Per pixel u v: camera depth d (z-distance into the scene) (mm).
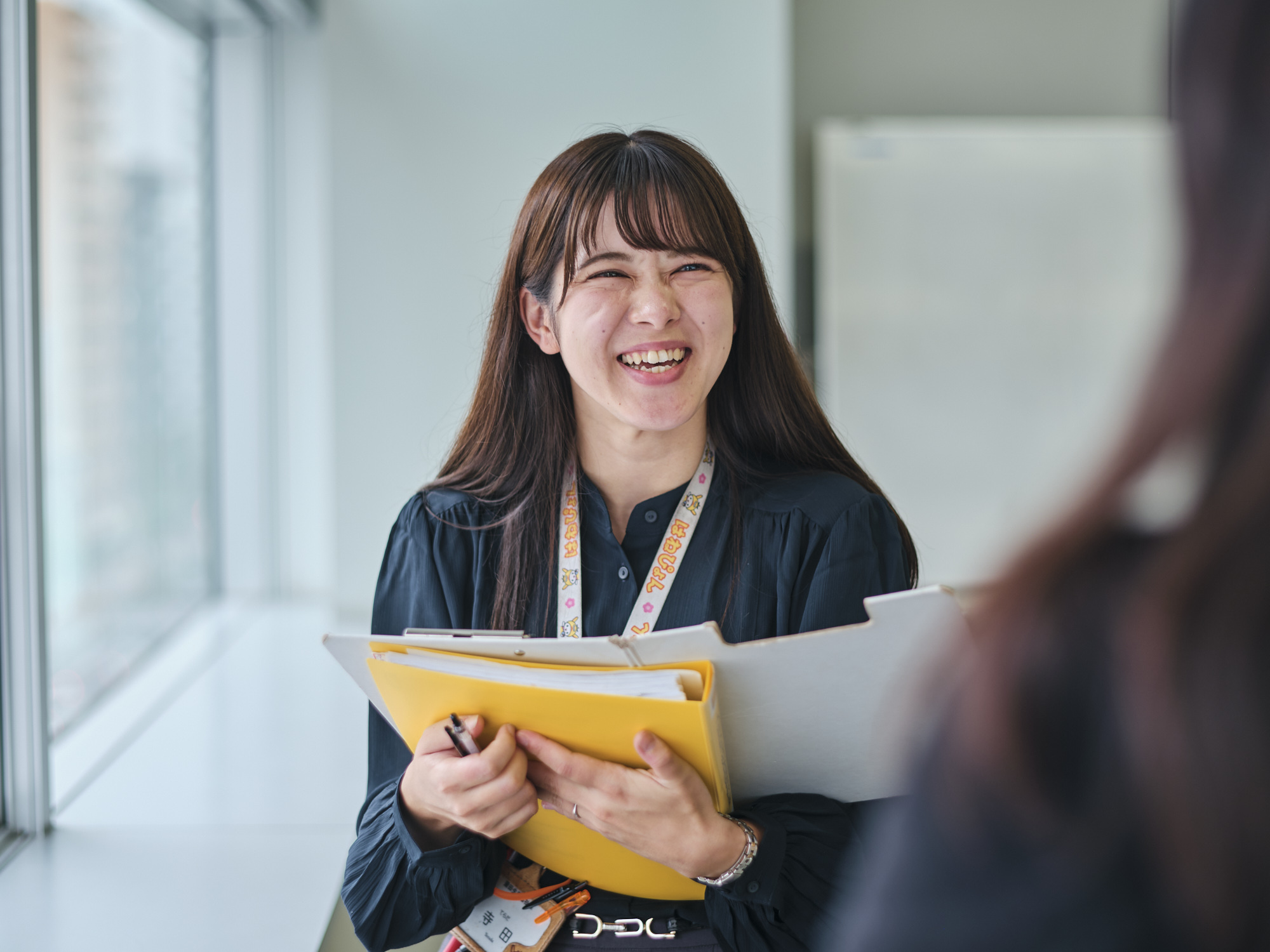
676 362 1141
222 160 4926
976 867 395
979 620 420
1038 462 5328
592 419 1227
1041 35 5395
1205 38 364
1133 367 388
